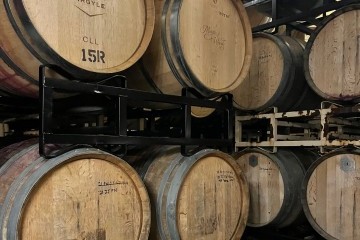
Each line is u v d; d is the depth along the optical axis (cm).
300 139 380
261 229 381
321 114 319
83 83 214
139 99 242
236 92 390
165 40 255
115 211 217
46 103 199
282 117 350
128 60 233
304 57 341
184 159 264
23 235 180
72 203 198
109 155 212
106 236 212
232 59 295
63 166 196
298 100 368
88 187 205
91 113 292
